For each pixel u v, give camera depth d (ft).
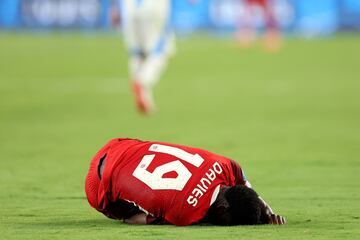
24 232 61.26
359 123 141.49
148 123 141.18
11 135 126.82
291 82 213.46
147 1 141.18
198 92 194.39
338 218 66.54
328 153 108.27
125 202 61.98
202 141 119.14
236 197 59.41
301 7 354.74
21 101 173.27
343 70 241.96
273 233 58.59
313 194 79.77
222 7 358.23
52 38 335.88
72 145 116.26
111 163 61.52
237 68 249.55
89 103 171.01
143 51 145.89
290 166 97.91
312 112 157.28
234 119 146.72
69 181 88.07
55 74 226.99
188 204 59.52
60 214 69.56
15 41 322.14
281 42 338.34
